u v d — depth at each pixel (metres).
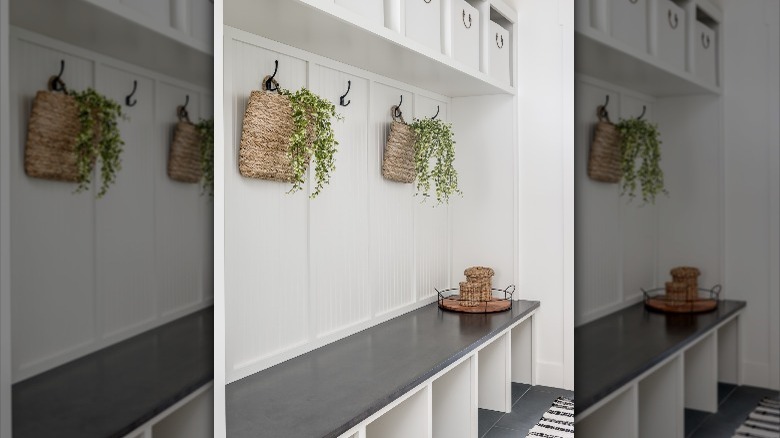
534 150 2.97
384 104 2.53
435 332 2.34
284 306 1.95
